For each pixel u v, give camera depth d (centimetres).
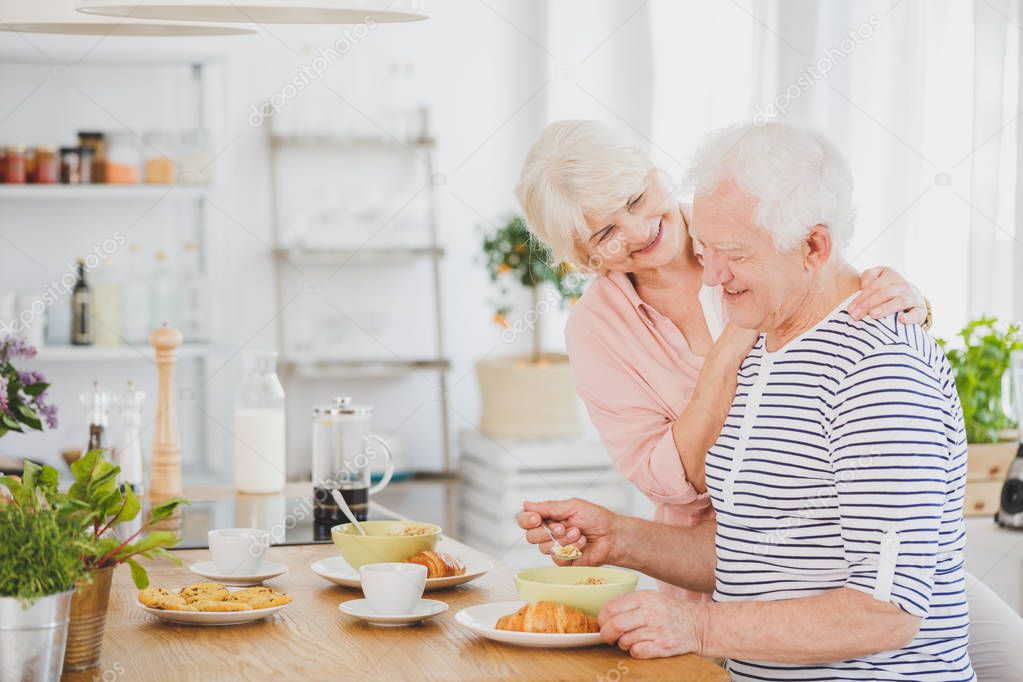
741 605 150
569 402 416
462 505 450
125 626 163
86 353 396
